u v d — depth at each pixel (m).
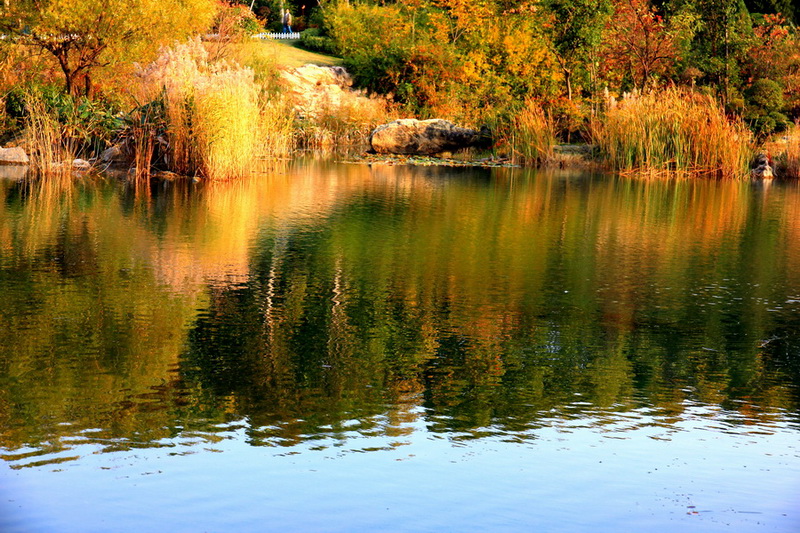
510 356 7.34
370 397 6.20
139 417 5.68
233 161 22.36
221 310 8.62
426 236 13.66
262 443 5.30
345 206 17.08
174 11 27.69
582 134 34.41
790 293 10.16
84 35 26.38
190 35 29.16
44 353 7.01
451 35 45.47
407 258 11.76
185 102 21.44
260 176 23.03
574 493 4.75
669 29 35.78
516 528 4.34
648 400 6.30
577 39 35.66
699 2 37.56
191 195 18.06
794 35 39.28
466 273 10.85
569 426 5.74
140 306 8.67
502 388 6.48
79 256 11.11
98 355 7.00
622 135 28.17
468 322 8.47
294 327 8.07
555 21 36.50
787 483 4.93
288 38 51.38
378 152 33.84
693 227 15.52
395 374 6.75
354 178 23.39
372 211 16.45
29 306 8.53
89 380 6.38
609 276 10.91
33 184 18.98
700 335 8.22
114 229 13.28
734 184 24.94
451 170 27.31
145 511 4.43
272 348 7.35
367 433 5.52
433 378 6.68
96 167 23.16
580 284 10.40
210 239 12.71
